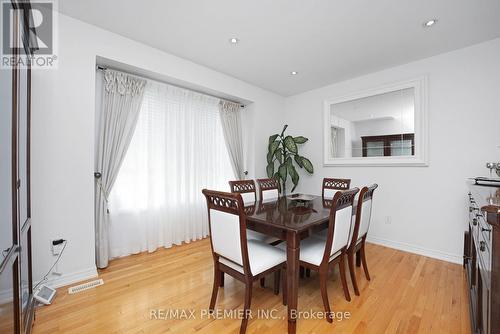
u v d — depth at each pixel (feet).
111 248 8.14
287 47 8.18
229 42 7.90
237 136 12.19
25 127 4.83
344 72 10.30
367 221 6.65
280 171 12.28
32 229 5.92
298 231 4.58
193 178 10.34
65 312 5.19
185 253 8.81
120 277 6.86
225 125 11.56
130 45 7.71
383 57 8.82
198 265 7.74
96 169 7.68
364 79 10.58
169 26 7.00
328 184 9.87
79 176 6.64
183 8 6.17
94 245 6.91
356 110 10.87
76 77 6.59
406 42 7.71
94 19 6.65
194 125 10.39
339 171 11.52
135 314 5.17
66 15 6.45
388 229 9.75
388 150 9.83
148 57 8.14
